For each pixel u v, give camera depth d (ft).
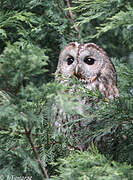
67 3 26.55
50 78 26.91
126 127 20.07
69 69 24.94
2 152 17.99
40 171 17.46
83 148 22.08
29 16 24.84
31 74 14.88
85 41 27.22
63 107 14.08
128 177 15.70
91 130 20.62
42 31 26.03
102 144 22.12
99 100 22.11
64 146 19.31
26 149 17.88
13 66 14.71
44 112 18.31
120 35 29.53
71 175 15.84
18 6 25.43
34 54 14.82
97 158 16.79
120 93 25.59
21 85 14.97
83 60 24.85
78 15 27.27
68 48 25.34
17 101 15.05
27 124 15.57
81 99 22.57
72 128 22.22
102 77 24.91
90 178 15.72
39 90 15.01
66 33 26.86
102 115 18.72
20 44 24.43
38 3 25.14
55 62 27.50
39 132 18.47
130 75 25.38
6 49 14.67
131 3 24.08
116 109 18.48
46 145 19.02
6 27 25.09
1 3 24.94
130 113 18.35
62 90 15.06
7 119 15.70
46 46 27.09
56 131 18.74
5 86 15.11
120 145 19.19
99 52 25.11
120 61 29.09
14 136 18.02
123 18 17.76
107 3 22.03
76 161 16.72
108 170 15.70
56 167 19.42
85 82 24.82
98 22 28.71
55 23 25.12
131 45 27.76
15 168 17.88
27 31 25.67
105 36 29.71
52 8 26.17
